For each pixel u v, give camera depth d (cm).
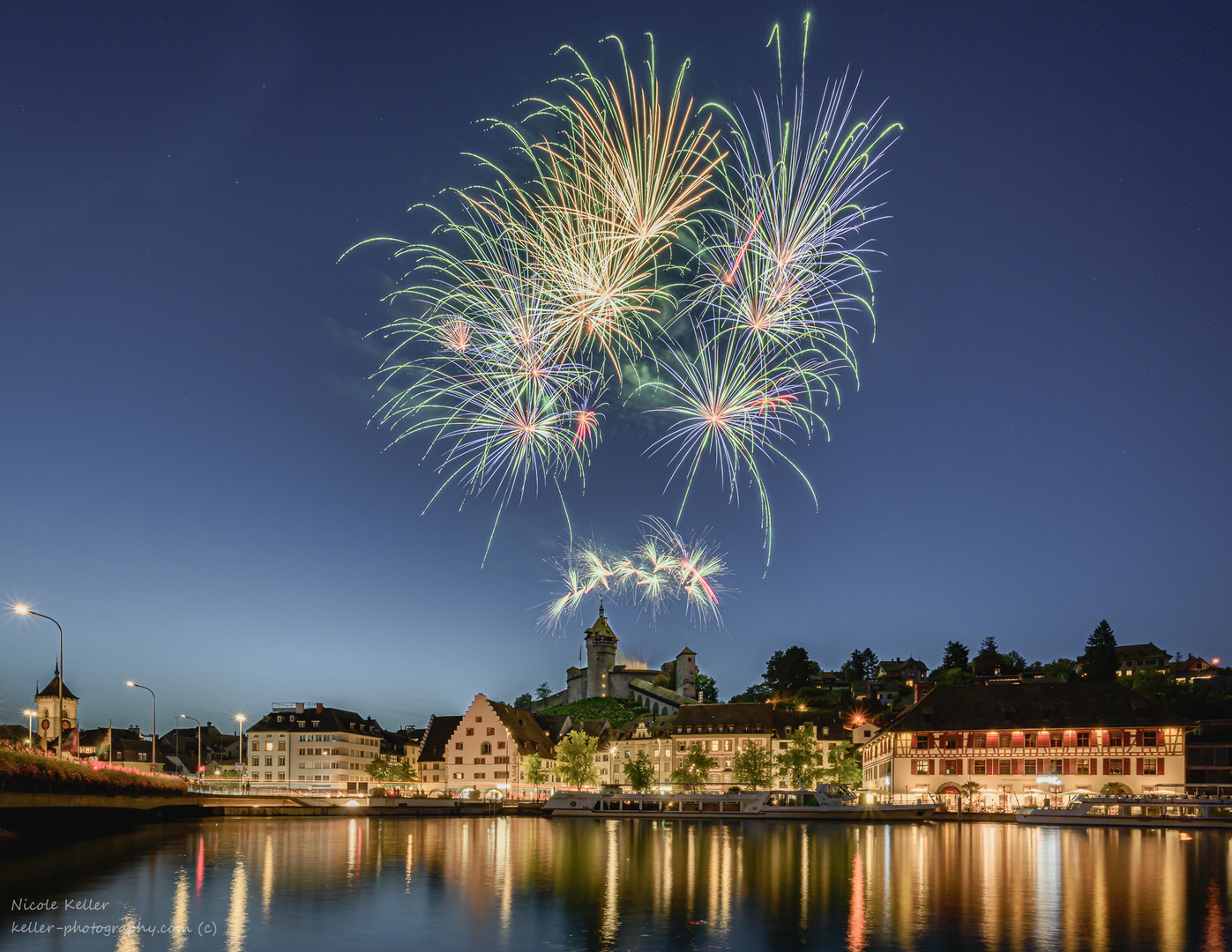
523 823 10838
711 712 18400
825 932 3550
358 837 7881
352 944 3281
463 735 18238
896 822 10794
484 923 3681
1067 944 3353
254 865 5456
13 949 3152
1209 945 3347
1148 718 11512
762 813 11825
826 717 18062
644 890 4556
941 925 3697
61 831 7388
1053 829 9425
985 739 12119
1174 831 9056
